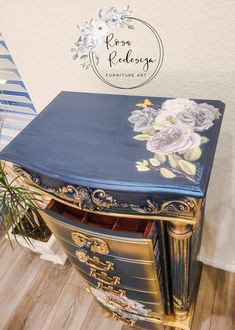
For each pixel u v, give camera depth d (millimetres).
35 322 1282
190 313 989
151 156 539
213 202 983
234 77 648
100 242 627
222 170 854
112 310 1034
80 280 1391
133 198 520
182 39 631
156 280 698
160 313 875
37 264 1504
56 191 621
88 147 594
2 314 1335
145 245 577
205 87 694
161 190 473
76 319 1258
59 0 680
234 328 1115
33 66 880
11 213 1170
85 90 858
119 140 593
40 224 1382
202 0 561
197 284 1246
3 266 1528
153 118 629
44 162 582
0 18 792
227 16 563
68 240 721
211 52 627
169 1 585
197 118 603
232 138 761
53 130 661
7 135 1336
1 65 1014
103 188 513
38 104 1027
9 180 1345
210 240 1188
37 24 758
